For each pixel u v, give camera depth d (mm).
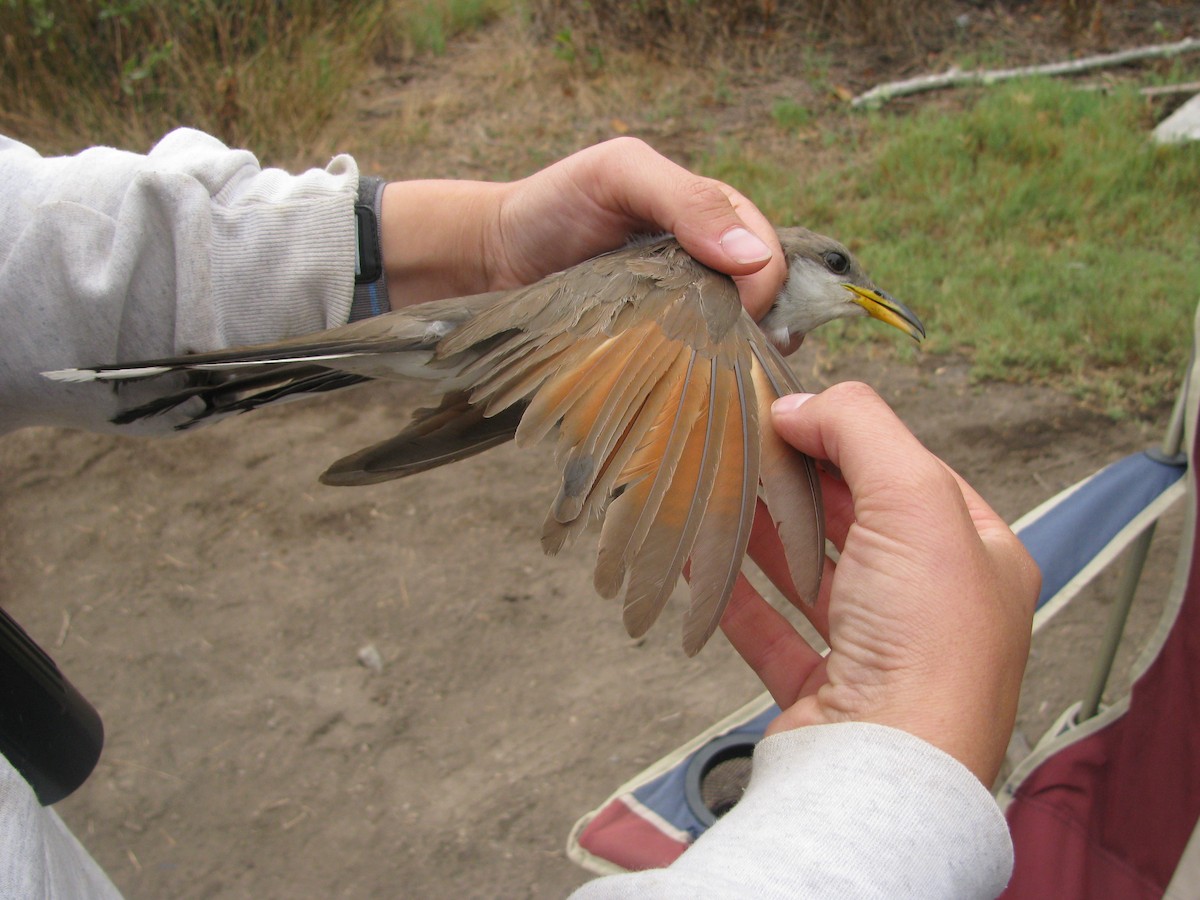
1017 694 272
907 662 267
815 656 324
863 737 253
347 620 635
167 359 335
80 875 291
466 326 349
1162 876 408
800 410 300
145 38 1015
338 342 350
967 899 238
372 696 597
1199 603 401
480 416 356
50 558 681
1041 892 418
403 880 517
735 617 328
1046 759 441
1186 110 1002
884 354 765
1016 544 295
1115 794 423
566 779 553
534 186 390
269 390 381
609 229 392
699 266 354
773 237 399
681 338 321
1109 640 488
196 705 595
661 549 280
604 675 601
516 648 617
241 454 748
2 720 321
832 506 328
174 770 565
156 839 537
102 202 348
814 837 229
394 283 400
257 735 580
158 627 637
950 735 259
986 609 271
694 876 221
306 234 369
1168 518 648
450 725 581
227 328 368
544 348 323
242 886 517
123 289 346
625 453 294
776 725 281
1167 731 409
